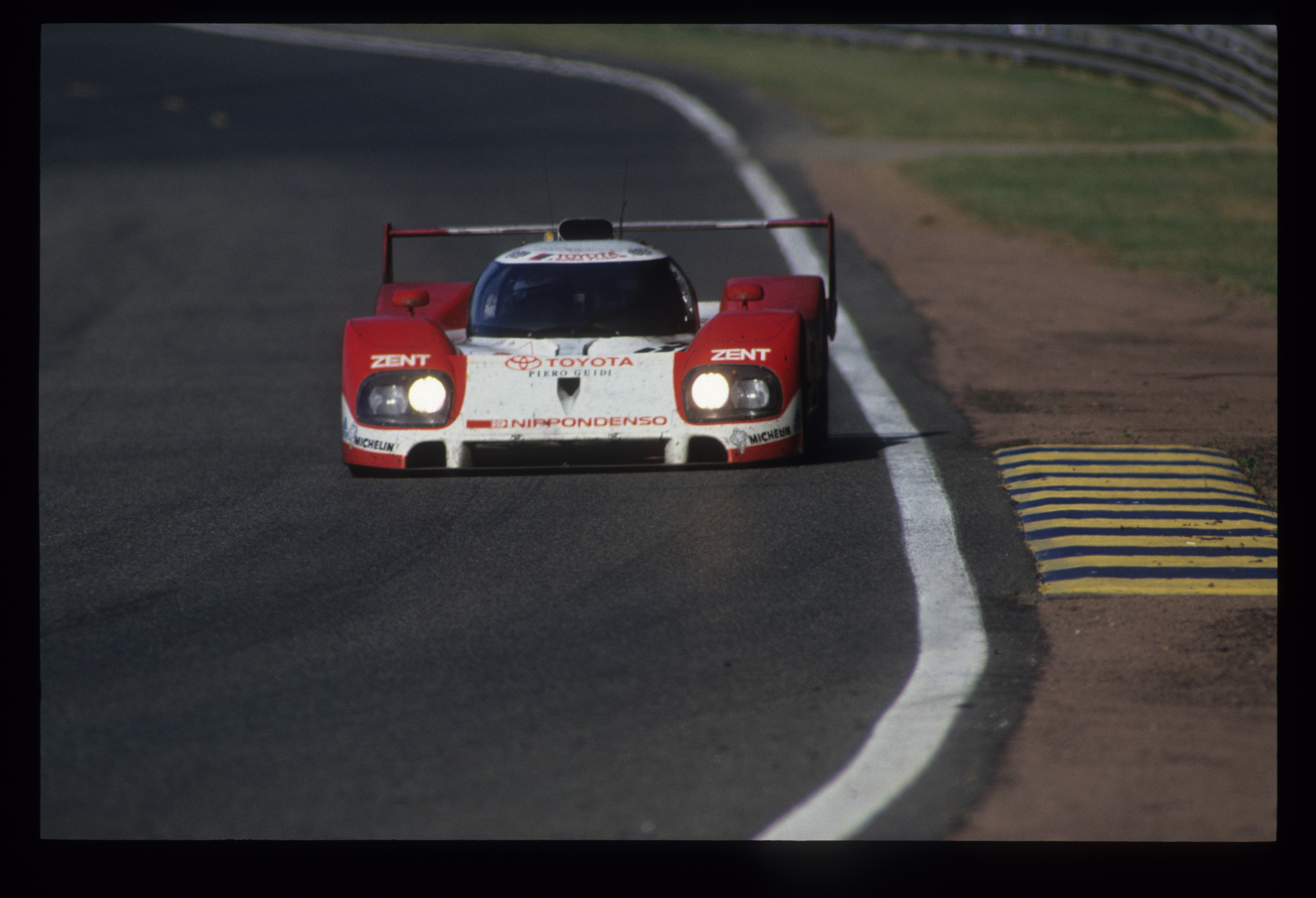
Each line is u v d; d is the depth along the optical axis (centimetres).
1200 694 1428
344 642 1642
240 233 6569
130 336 4512
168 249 6197
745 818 1197
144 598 1831
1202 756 1287
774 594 1794
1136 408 2977
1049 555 1928
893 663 1548
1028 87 12281
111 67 14512
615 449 2350
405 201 7306
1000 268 5284
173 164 8844
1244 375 3344
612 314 2612
